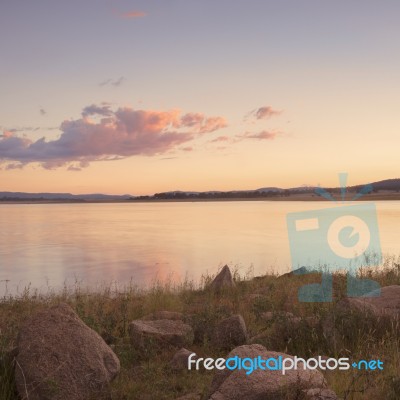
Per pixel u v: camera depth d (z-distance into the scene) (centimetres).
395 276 1332
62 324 607
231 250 4184
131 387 604
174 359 707
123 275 2756
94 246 4834
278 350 729
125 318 905
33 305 1370
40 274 2852
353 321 724
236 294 1345
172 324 849
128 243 5147
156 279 2480
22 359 566
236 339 785
